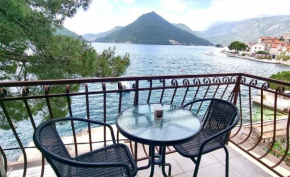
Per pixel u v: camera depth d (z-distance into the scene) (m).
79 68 3.73
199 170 1.65
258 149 6.19
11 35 3.00
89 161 1.20
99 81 1.33
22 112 3.44
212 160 1.79
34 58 3.44
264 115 12.99
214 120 1.60
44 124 1.02
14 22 2.91
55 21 3.52
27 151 4.75
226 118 1.48
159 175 1.59
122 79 1.42
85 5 3.85
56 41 3.50
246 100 15.77
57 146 1.04
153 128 1.16
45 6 3.29
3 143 7.41
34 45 3.31
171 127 1.18
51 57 3.50
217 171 1.64
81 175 1.07
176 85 1.66
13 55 3.45
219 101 1.61
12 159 6.50
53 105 3.81
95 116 10.92
